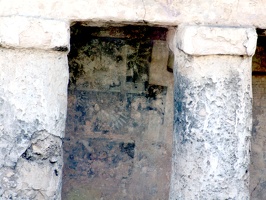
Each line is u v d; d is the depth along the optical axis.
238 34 4.61
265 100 6.36
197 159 4.62
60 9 4.46
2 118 4.39
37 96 4.41
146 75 6.20
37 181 4.44
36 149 4.43
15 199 4.41
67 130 6.18
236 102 4.65
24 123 4.40
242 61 4.68
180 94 4.71
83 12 4.50
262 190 6.47
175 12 4.64
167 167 6.36
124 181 6.32
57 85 4.50
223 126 4.63
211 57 4.62
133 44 6.11
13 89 4.39
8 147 4.40
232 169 4.64
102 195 6.30
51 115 4.46
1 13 4.38
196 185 4.62
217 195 4.62
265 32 4.91
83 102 6.18
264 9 4.76
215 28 4.59
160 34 6.06
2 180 4.39
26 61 4.40
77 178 6.25
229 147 4.63
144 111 6.26
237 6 4.71
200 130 4.61
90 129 6.22
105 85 6.18
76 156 6.23
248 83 4.72
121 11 4.56
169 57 6.08
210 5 4.68
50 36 4.38
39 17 4.40
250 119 4.75
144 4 4.59
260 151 6.44
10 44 4.34
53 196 4.50
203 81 4.62
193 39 4.57
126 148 6.29
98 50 6.09
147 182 6.36
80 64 6.10
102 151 6.26
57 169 4.52
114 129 6.25
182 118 4.69
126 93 6.21
